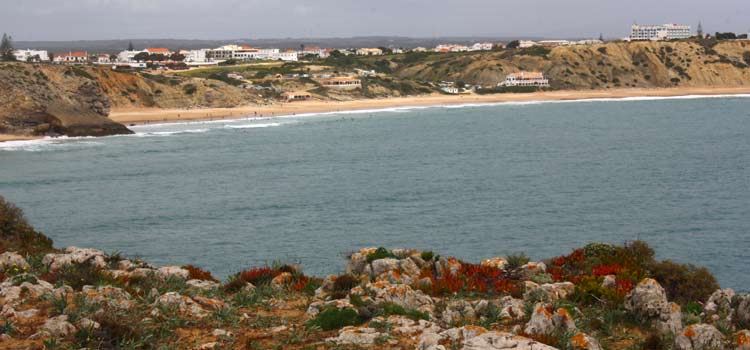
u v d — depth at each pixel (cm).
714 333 1731
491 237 5219
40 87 13725
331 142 12300
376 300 1991
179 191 7369
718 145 11288
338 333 1706
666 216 5916
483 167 9112
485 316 1911
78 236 5303
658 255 4688
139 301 1959
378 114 18800
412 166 9275
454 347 1530
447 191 7244
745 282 4069
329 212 6181
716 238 5125
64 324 1656
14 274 2309
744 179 7825
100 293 1964
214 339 1675
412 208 6341
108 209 6350
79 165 9306
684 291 2462
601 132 13738
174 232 5425
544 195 6975
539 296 2103
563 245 4962
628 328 1878
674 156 10019
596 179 8000
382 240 5109
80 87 14512
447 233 5344
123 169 8975
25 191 7325
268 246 4941
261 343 1652
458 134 13600
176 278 2397
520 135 13325
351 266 2597
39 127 12812
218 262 4512
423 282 2292
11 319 1738
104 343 1581
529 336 1633
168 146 11625
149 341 1623
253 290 2233
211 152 10856
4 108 12750
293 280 2434
